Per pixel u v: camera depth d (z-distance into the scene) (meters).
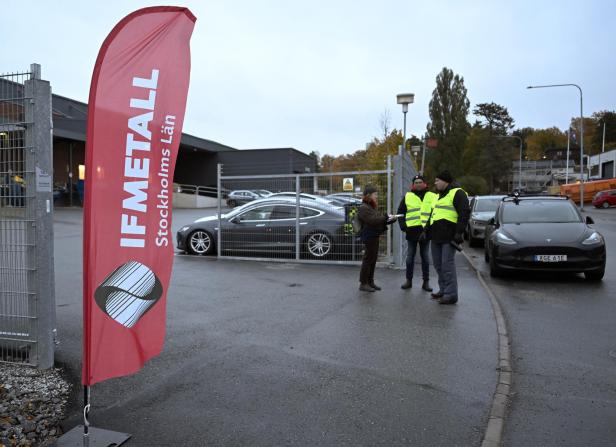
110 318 3.11
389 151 25.59
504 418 3.46
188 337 5.22
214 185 46.78
